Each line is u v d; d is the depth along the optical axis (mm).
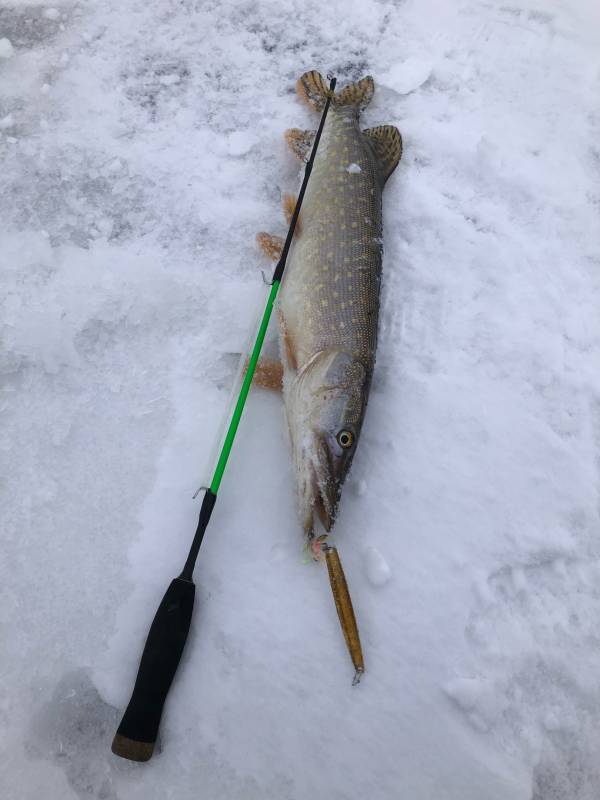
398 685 586
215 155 771
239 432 648
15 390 640
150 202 736
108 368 659
